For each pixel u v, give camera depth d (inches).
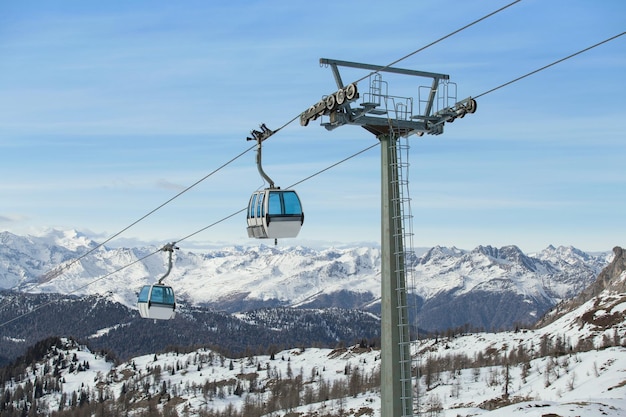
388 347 887.7
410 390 874.8
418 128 971.3
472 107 972.6
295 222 1181.1
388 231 915.4
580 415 3366.1
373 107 941.8
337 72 956.6
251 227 1217.4
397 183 933.8
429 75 987.3
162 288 1790.1
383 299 903.1
